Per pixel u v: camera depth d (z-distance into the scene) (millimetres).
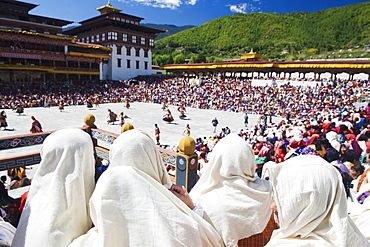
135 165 2217
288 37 173875
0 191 3613
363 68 42000
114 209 1657
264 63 51062
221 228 2457
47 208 1908
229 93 44906
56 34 57031
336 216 1882
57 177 1971
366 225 2764
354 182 5828
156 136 18625
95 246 1769
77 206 2008
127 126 4539
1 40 47812
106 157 5809
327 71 46156
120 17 67375
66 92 49531
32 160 5371
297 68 49062
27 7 52344
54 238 1837
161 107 42562
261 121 28062
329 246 1895
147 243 1599
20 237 1893
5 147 5000
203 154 10438
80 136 2197
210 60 140750
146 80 62906
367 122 13883
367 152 8469
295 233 2045
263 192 2549
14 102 38906
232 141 2662
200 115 34156
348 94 36594
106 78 68125
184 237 1685
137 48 71125
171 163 4500
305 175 1940
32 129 16875
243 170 2553
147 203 1679
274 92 42469
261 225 2469
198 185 2818
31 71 51250
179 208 1937
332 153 7184
